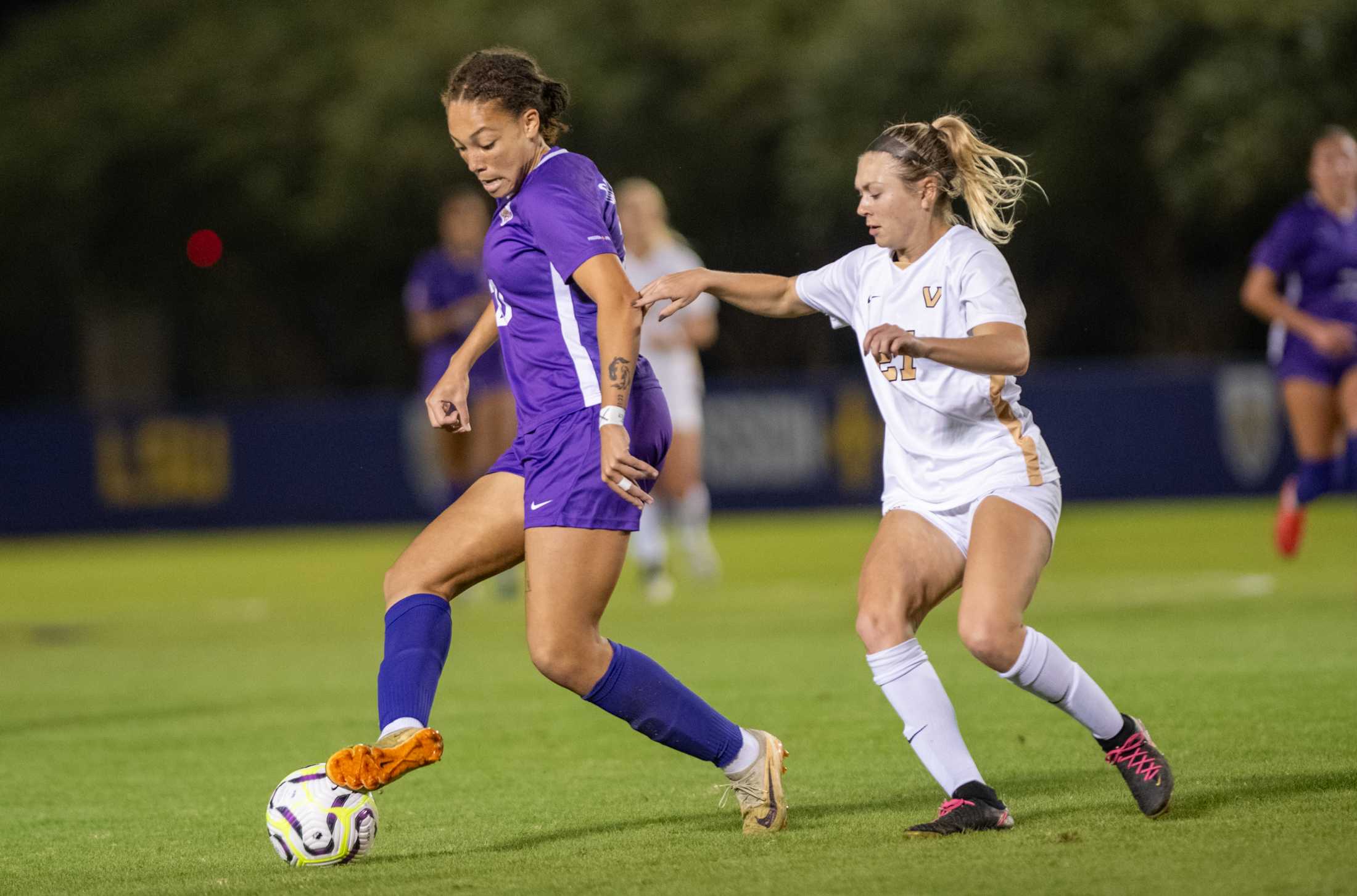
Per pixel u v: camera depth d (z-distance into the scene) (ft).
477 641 124.26
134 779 71.46
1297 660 92.17
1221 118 301.63
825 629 121.49
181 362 413.39
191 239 375.45
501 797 64.18
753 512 275.18
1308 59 302.86
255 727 85.35
